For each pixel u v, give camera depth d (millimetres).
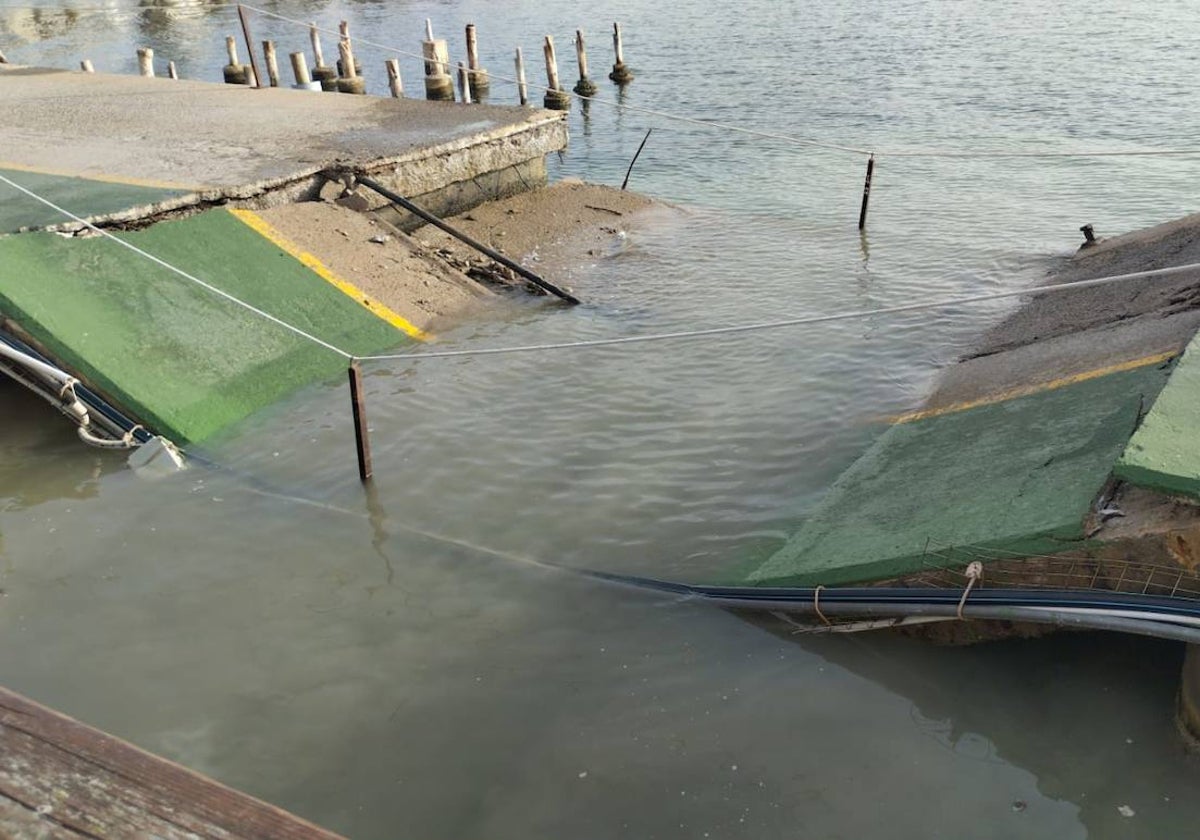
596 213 15023
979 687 5152
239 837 1865
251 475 7703
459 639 5793
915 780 4652
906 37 31094
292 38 39125
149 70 25672
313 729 5129
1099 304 9484
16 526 7039
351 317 10266
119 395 8195
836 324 10625
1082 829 4336
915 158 18234
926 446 7324
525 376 9453
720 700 5215
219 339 9227
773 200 16172
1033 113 21109
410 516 7117
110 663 5645
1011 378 8102
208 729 5148
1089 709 4910
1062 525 4961
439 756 4934
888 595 5340
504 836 4473
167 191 10820
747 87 26312
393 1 48656
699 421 8484
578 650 5660
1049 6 34188
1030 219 14422
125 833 1877
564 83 29594
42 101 16047
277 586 6344
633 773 4773
